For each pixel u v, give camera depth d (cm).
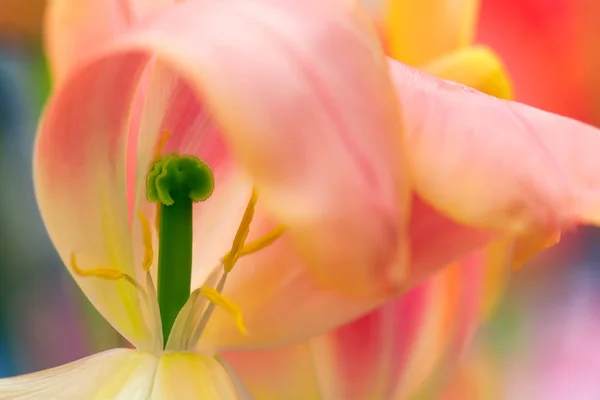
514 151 23
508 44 40
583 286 38
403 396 28
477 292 28
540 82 40
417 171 23
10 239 34
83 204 25
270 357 29
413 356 28
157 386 24
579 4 40
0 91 34
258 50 21
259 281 25
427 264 24
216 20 21
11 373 34
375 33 22
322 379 28
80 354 34
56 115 24
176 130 25
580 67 40
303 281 25
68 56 25
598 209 23
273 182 21
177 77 25
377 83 21
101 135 24
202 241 25
